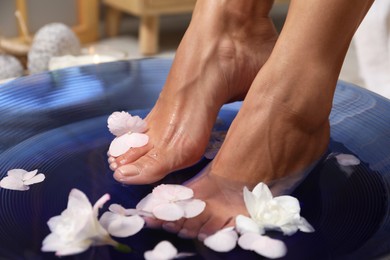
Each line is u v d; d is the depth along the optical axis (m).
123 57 1.19
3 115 0.70
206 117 0.64
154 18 1.95
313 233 0.49
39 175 0.58
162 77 0.84
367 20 1.10
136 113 0.75
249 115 0.57
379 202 0.53
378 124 0.68
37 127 0.69
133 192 0.56
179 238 0.47
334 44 0.56
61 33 1.27
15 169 0.59
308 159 0.59
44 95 0.76
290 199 0.51
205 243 0.47
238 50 0.68
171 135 0.62
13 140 0.66
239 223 0.49
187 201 0.52
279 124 0.56
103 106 0.76
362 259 0.45
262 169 0.56
